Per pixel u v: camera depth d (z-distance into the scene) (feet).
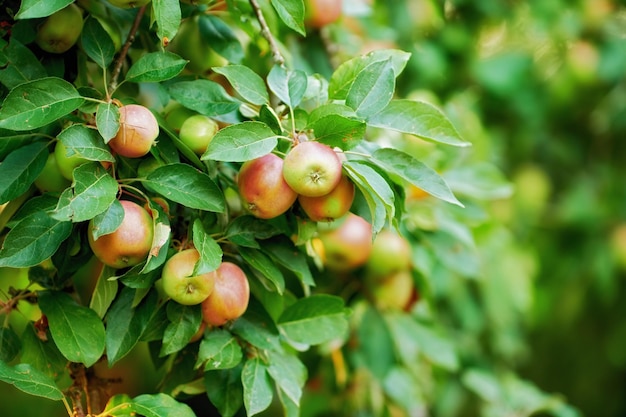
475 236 6.68
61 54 4.94
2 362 4.61
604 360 10.70
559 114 9.04
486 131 7.99
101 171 4.51
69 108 4.52
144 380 7.03
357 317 6.31
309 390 6.68
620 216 9.27
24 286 5.19
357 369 6.53
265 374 4.86
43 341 4.89
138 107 4.63
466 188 6.36
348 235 5.82
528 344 10.48
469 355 7.63
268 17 5.34
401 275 6.22
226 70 4.79
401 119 4.79
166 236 4.55
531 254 8.56
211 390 4.96
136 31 5.01
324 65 6.08
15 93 4.46
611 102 9.10
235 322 4.94
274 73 4.86
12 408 7.26
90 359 4.68
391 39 6.73
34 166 4.67
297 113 4.84
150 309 4.75
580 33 8.71
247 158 4.55
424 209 6.21
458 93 7.87
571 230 9.32
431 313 6.75
